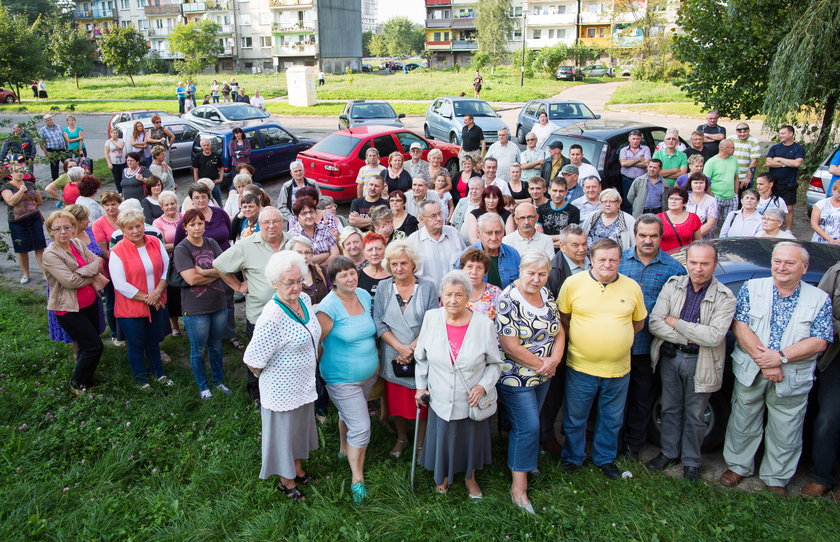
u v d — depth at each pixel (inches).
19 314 281.1
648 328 168.9
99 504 151.3
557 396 179.6
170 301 253.8
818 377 164.1
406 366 165.0
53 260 193.6
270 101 1449.3
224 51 2933.1
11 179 302.0
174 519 148.7
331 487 162.2
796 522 145.4
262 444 160.7
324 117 1160.8
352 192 475.2
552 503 154.4
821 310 150.3
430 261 213.2
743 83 540.4
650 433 184.9
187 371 229.6
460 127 714.8
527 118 725.9
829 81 472.4
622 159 374.3
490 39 2357.3
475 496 157.9
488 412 151.2
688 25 558.9
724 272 177.0
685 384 164.2
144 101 1534.2
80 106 1387.8
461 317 151.1
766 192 273.7
